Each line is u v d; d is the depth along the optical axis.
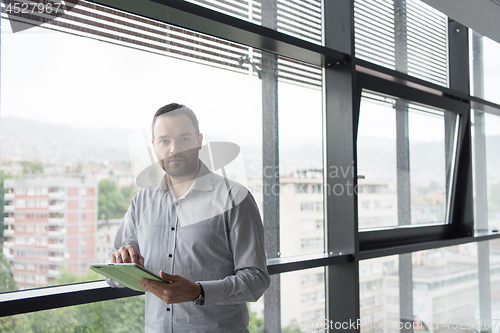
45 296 1.28
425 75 3.06
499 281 3.73
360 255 2.21
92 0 1.47
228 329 1.35
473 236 3.24
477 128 3.59
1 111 1.29
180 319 1.32
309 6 2.33
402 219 2.85
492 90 3.60
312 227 2.25
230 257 1.37
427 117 3.04
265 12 2.14
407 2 2.93
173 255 1.32
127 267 1.00
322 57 2.14
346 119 2.22
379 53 2.68
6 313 1.20
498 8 2.67
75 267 1.41
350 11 2.22
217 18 1.68
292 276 2.13
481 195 3.62
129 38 1.58
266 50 2.04
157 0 1.50
